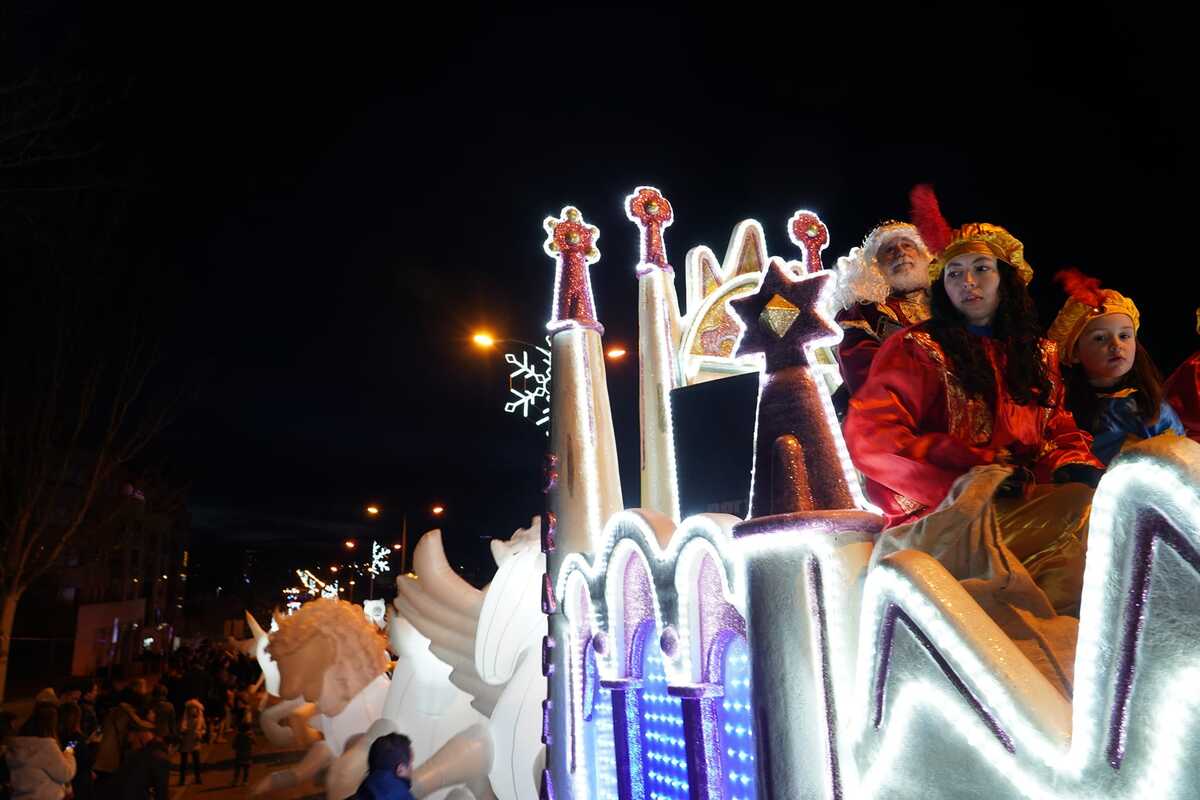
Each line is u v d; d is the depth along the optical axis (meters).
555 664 5.03
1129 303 3.89
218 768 19.27
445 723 8.01
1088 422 3.89
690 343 5.45
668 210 5.82
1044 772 2.31
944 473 3.30
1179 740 2.08
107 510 22.72
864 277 4.27
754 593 3.07
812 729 2.88
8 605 15.91
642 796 4.26
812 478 3.03
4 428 16.11
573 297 5.62
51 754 8.70
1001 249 3.59
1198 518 2.03
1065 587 2.93
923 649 2.59
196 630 81.88
